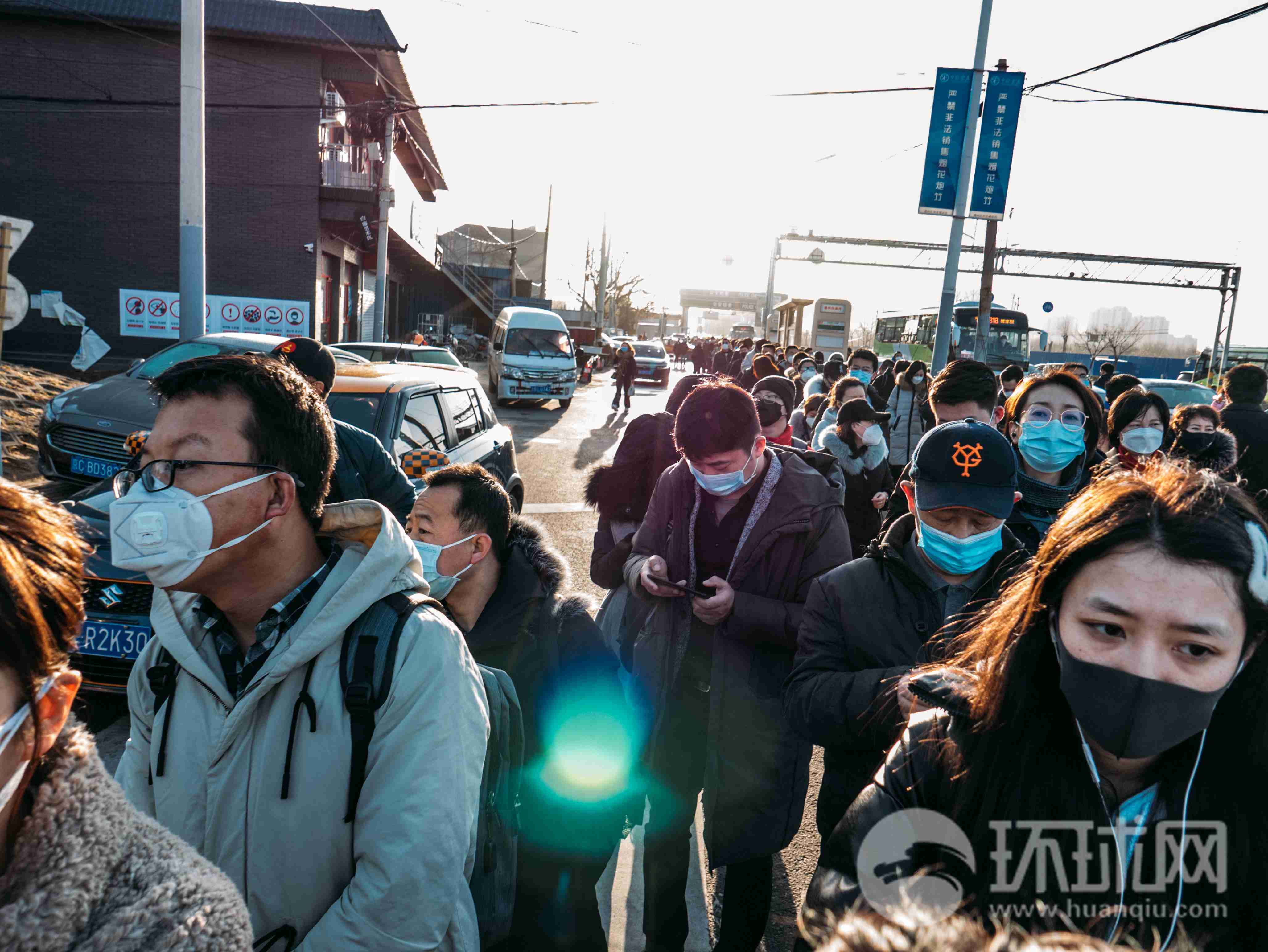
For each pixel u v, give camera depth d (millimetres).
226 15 21281
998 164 12602
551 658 2207
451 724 1340
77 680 766
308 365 3289
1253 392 5168
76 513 4113
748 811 2428
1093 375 33344
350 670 1295
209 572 1281
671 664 2652
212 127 21641
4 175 20828
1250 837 979
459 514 2150
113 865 785
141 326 21672
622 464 3096
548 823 2186
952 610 2014
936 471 1882
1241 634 939
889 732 1919
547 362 21547
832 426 5371
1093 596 968
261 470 1272
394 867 1252
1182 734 957
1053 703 1063
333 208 22484
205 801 1325
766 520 2506
